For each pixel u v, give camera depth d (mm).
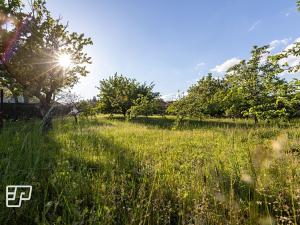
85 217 2998
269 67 12039
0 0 12867
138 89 33625
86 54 16031
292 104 6352
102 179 3941
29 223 2840
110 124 17766
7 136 6102
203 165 4766
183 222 2795
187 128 14461
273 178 3086
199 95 19797
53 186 3434
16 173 3467
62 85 15367
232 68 14055
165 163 5426
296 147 4453
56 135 8875
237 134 7547
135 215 2873
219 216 2713
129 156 5977
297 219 2754
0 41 12930
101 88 32938
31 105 18594
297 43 6023
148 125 17625
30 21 13820
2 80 14016
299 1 6512
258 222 2619
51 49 14773
